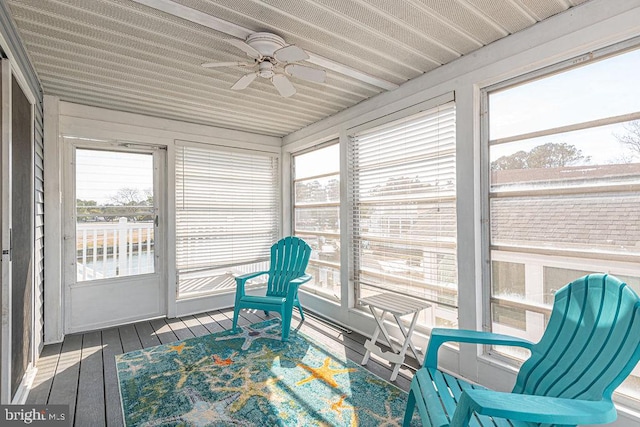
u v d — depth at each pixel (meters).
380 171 3.39
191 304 4.21
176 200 4.15
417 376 1.73
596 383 1.32
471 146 2.49
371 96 3.41
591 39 1.89
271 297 3.47
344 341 3.26
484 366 2.38
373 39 2.31
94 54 2.46
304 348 3.07
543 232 2.16
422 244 2.95
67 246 3.53
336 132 3.91
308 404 2.17
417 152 3.00
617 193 1.85
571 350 1.53
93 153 3.72
